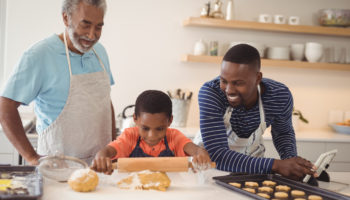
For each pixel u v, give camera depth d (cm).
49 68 164
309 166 143
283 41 351
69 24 158
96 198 114
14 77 159
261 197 119
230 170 150
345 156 307
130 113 331
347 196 123
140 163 133
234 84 141
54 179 128
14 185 117
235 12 342
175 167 134
